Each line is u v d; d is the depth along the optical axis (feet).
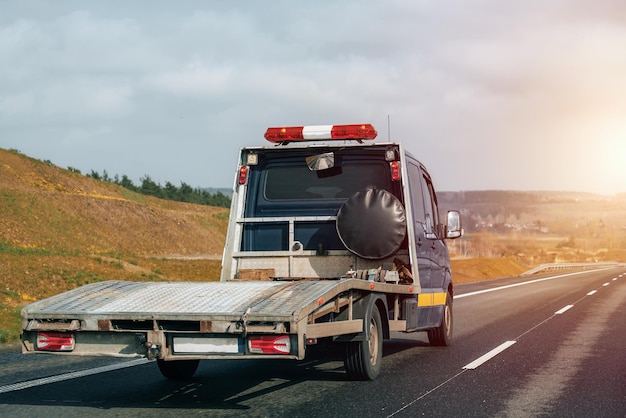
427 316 35.96
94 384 27.61
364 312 27.17
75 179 308.81
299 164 34.63
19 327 49.42
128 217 267.59
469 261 216.33
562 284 127.75
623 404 23.45
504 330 48.32
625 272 239.09
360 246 32.04
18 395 25.36
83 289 25.52
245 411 22.41
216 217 331.77
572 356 35.24
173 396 25.09
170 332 22.00
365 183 34.14
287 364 32.94
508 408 22.75
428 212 37.55
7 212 213.25
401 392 25.48
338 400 24.06
